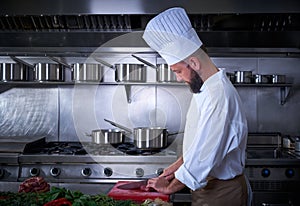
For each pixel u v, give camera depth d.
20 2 3.81
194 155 2.03
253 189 3.45
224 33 3.94
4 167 3.54
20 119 4.28
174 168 2.31
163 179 2.19
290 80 4.19
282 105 4.19
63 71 4.21
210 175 2.16
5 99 4.28
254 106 4.20
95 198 1.77
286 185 3.44
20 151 3.57
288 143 3.89
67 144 4.09
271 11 3.73
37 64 4.04
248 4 3.72
